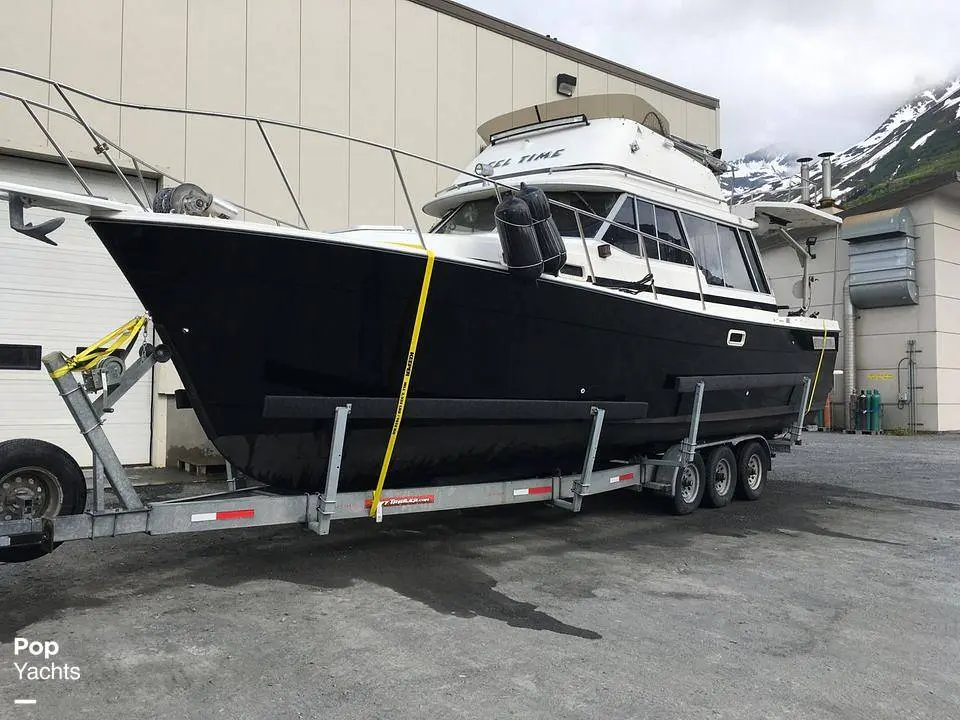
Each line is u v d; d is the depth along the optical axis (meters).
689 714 2.51
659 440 5.82
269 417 3.71
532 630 3.32
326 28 8.39
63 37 6.89
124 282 7.61
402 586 3.98
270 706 2.51
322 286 3.65
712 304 5.98
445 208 6.15
